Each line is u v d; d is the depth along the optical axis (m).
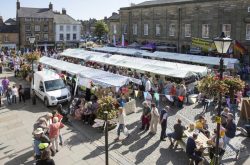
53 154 13.00
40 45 66.44
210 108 19.45
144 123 15.82
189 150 11.24
